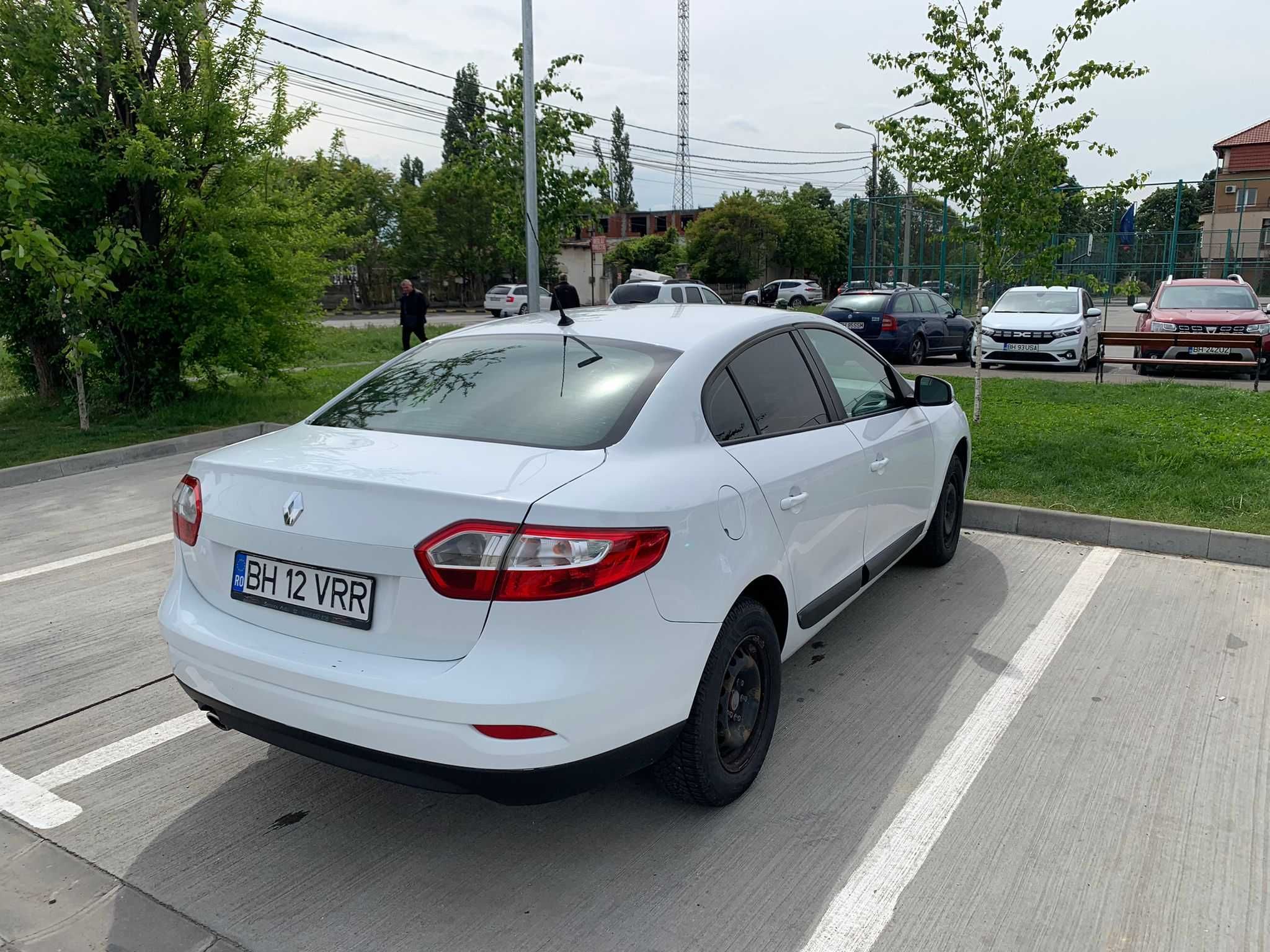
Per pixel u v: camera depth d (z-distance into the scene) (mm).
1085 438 8453
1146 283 28047
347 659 2531
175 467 8758
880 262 32125
